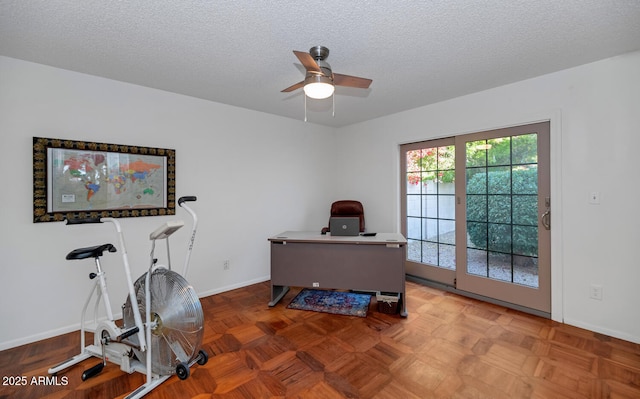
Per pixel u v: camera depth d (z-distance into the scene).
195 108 3.36
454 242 3.55
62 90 2.55
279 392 1.80
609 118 2.38
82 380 1.93
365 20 1.84
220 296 3.45
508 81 2.88
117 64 2.48
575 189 2.56
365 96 3.34
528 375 1.92
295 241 3.09
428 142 3.79
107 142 2.78
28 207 2.40
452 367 2.02
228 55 2.33
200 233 3.41
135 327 1.86
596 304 2.48
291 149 4.33
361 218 4.14
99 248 2.01
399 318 2.82
